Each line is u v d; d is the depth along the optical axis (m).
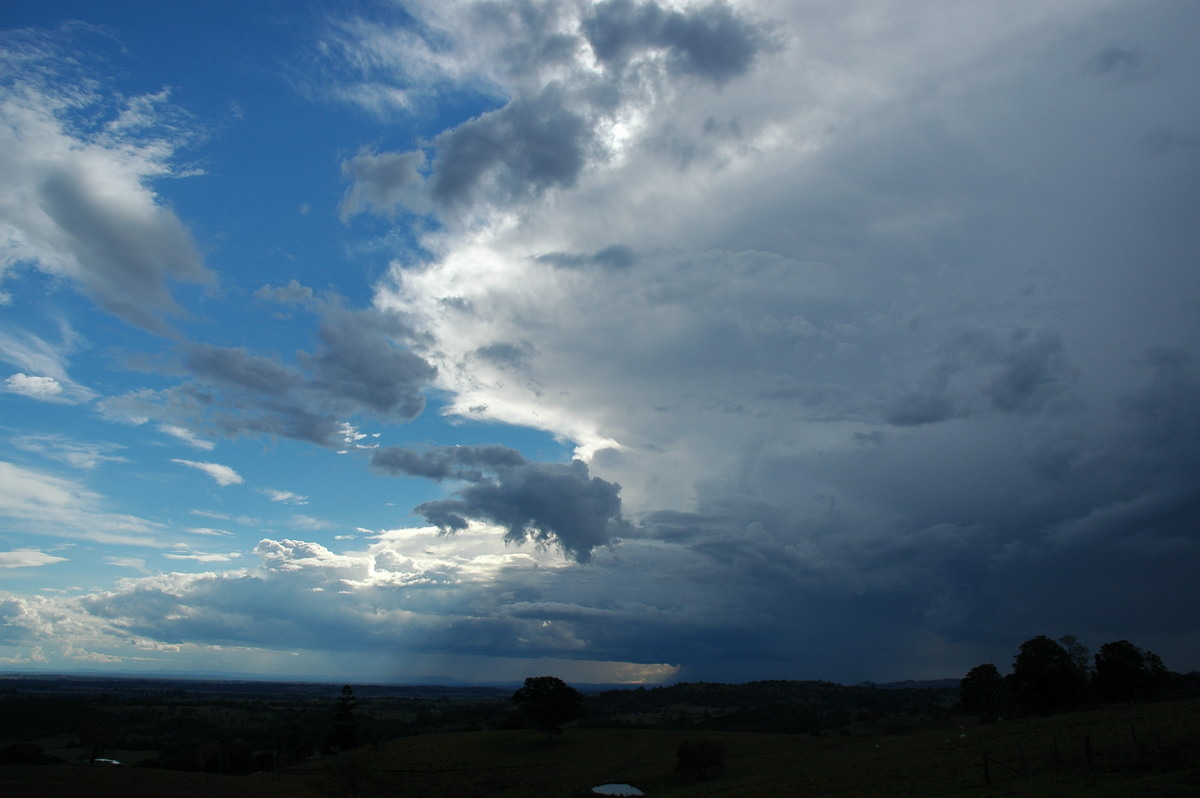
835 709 174.00
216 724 166.25
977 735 68.88
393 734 155.62
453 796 86.25
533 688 117.06
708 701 199.12
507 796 82.12
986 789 43.94
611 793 73.88
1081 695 88.50
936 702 189.25
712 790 67.25
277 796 77.69
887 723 127.94
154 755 120.12
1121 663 89.69
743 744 102.56
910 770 56.41
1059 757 48.28
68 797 60.59
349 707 134.00
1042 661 89.88
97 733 104.62
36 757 90.56
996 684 103.50
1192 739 44.69
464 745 113.12
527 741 114.00
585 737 115.75
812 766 71.56
